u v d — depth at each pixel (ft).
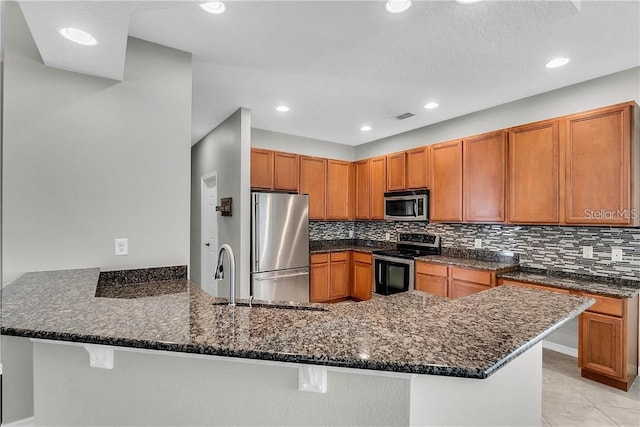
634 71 8.09
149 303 4.33
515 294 5.23
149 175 6.91
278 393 3.34
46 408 3.96
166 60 7.09
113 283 6.48
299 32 6.52
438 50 7.27
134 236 6.75
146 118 6.88
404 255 13.24
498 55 7.49
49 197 6.00
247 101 10.69
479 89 9.59
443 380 3.39
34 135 5.89
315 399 3.25
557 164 8.98
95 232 6.38
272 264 12.61
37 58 5.90
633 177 7.66
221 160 13.19
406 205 13.58
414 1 5.46
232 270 4.74
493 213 10.54
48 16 4.41
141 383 3.71
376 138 15.88
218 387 3.51
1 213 5.88
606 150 8.02
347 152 17.29
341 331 3.26
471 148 11.27
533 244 10.53
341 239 17.74
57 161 6.06
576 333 9.57
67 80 6.14
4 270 5.69
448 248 13.24
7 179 5.72
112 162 6.53
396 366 2.54
